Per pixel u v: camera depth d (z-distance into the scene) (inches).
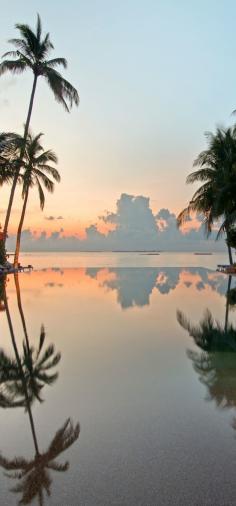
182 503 104.2
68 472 120.0
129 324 364.2
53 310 451.8
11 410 168.7
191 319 390.6
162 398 180.2
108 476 117.3
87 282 837.2
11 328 346.9
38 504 104.7
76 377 210.8
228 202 1002.1
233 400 177.0
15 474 119.5
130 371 220.2
